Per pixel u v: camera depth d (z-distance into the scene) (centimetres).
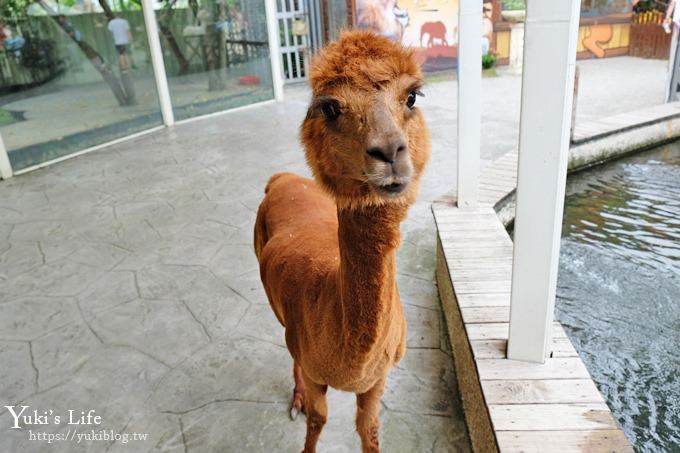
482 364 246
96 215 589
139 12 912
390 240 161
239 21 1051
